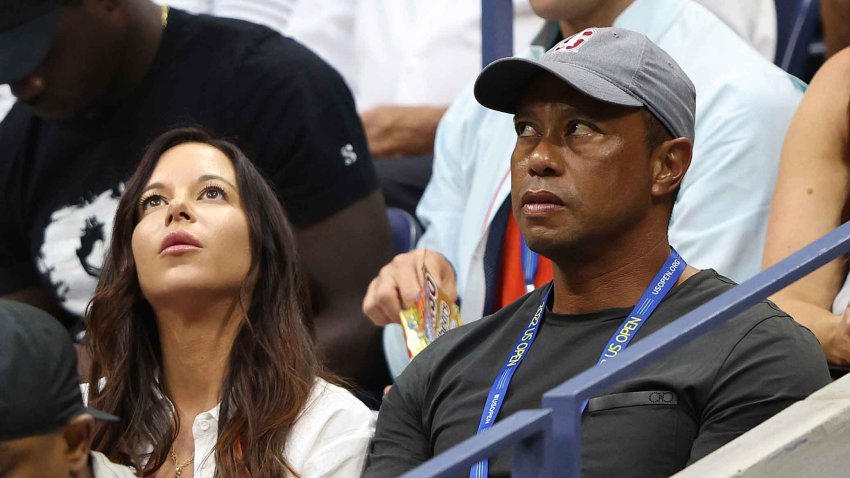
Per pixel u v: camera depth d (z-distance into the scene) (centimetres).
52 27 1259
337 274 1302
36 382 683
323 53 1811
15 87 1283
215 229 967
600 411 773
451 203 1312
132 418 970
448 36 1708
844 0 1179
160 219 970
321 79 1344
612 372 618
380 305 1118
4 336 683
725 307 641
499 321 892
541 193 826
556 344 834
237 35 1346
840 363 945
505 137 1259
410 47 1728
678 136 841
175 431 959
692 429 765
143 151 1315
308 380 966
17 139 1366
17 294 1381
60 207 1338
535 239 828
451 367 878
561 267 844
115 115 1326
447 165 1333
